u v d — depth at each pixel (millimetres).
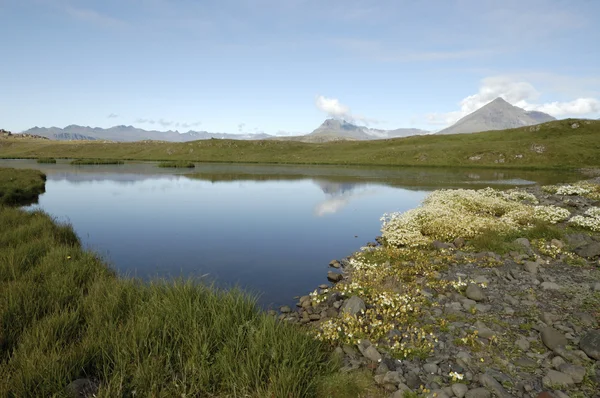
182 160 112188
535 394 5457
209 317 6996
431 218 18547
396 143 135375
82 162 93125
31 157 122438
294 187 45156
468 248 14336
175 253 15773
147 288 8789
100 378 5453
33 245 12133
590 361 6219
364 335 7406
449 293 9797
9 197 29484
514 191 32875
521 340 6988
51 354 5453
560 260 12422
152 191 39250
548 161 85375
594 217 17844
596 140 93375
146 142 163000
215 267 13891
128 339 6109
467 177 60688
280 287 11891
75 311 7367
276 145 138250
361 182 52188
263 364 5648
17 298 7527
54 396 4594
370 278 11055
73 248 12578
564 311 8383
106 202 30797
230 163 104062
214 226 21797
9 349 5980
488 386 5570
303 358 5922
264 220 23922
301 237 19203
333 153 122188
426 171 75000
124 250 16156
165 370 5492
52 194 35531
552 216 18594
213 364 5777
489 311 8570
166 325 6445
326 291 11016
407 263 12859
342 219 24484
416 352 6680
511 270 11312
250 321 6820
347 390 5543
